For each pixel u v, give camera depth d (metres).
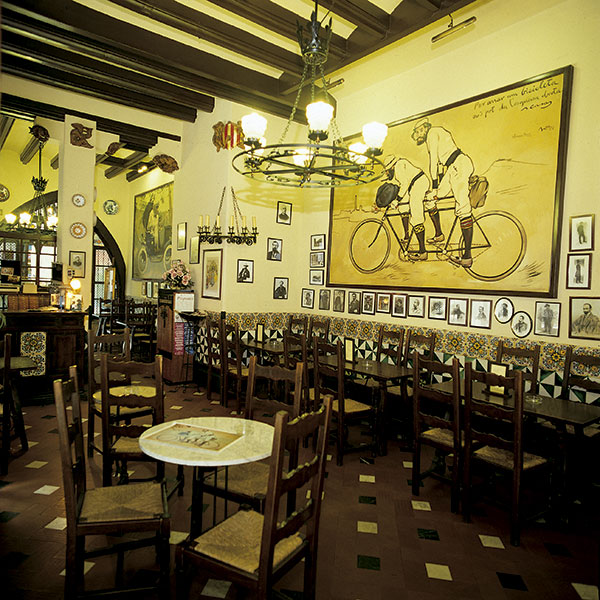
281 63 5.26
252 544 2.04
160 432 2.61
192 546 2.03
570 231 4.16
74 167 7.46
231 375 5.95
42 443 4.43
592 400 4.01
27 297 7.73
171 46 5.32
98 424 5.01
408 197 5.62
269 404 3.12
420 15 4.28
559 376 4.19
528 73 4.49
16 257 11.38
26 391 5.80
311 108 3.35
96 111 7.46
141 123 7.79
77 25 4.68
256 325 6.89
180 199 8.04
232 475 2.77
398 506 3.45
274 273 7.15
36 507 3.22
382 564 2.71
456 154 5.08
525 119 4.48
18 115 7.15
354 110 6.44
